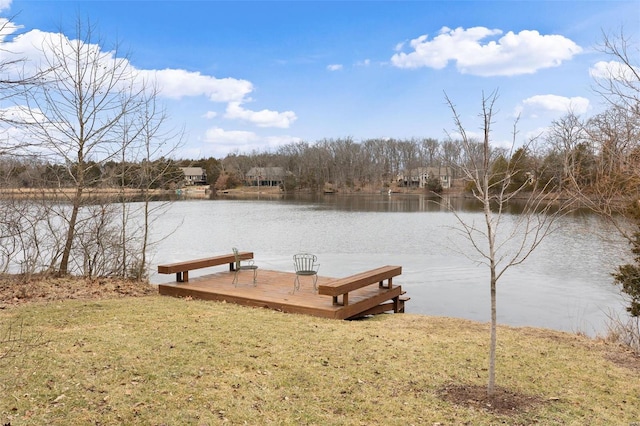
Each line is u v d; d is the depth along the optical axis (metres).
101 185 10.17
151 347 5.35
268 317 7.13
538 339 6.68
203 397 4.16
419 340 6.32
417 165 92.94
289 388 4.47
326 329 6.55
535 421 3.98
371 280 8.23
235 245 20.81
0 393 3.96
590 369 5.43
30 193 9.45
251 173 97.06
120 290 9.02
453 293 12.02
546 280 13.67
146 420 3.69
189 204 53.34
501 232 24.56
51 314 6.66
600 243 20.38
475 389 4.66
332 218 34.62
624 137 7.08
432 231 26.11
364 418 3.95
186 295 8.73
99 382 4.30
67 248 9.84
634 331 8.01
